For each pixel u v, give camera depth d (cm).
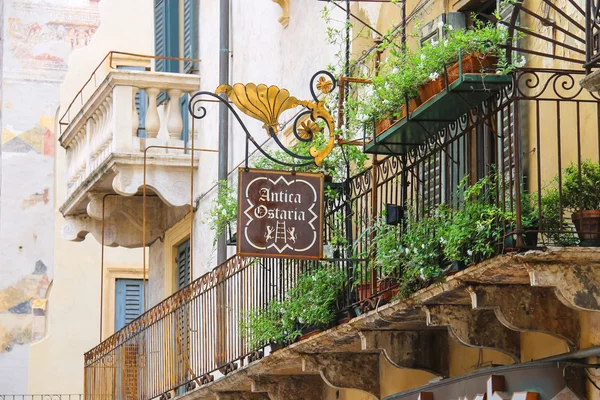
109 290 2725
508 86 984
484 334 1045
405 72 1067
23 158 2767
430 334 1188
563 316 970
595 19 923
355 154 1318
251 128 1834
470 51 1003
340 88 1245
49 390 2675
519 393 986
